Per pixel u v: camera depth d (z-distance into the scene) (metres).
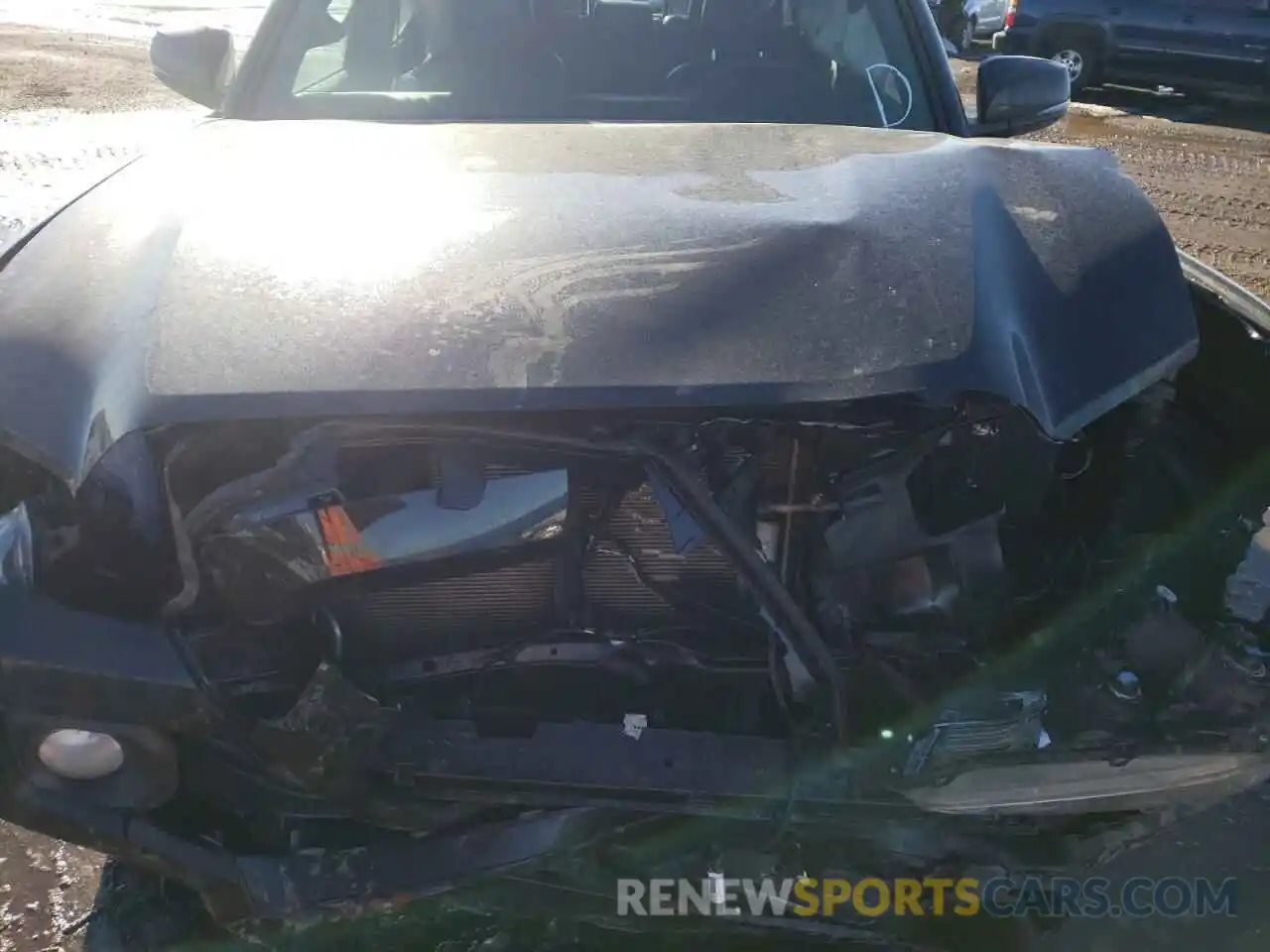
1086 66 10.95
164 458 1.66
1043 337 1.78
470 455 1.69
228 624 1.66
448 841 1.67
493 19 2.87
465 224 1.87
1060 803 1.67
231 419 1.58
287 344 1.64
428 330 1.65
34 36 12.29
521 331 1.65
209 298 1.71
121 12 14.38
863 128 2.56
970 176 2.10
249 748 1.61
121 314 1.73
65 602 1.61
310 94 2.83
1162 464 2.10
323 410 1.57
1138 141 9.16
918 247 1.83
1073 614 1.81
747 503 1.71
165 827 1.68
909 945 1.79
